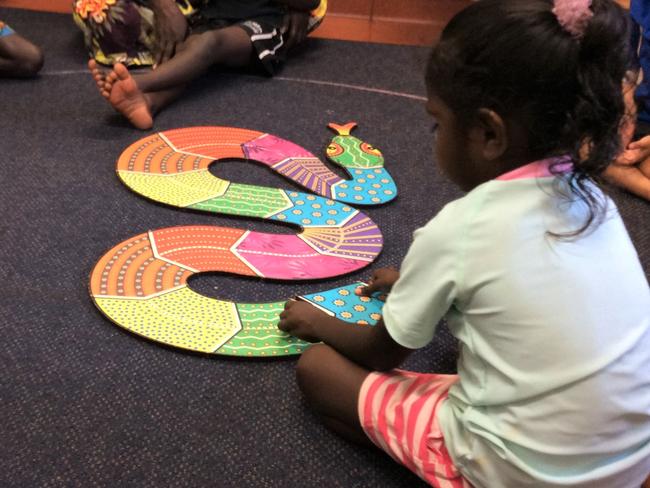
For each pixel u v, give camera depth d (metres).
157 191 1.45
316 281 1.24
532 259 0.70
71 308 1.14
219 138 1.68
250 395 1.02
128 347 1.08
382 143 1.74
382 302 1.19
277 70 2.09
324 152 1.68
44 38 2.16
